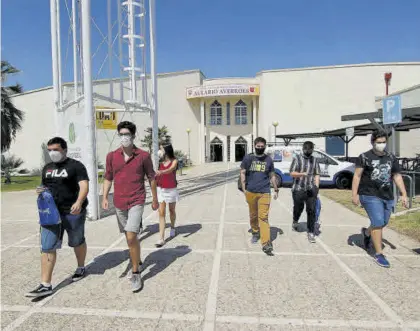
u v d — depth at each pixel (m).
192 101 42.16
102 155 34.56
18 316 3.79
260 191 6.03
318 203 7.20
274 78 39.00
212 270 5.12
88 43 8.54
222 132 42.00
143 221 8.66
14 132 28.14
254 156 6.14
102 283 4.67
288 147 16.48
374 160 5.22
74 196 4.60
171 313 3.82
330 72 37.88
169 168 6.56
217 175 25.11
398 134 34.06
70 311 3.89
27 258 5.82
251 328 3.51
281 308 3.92
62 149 4.46
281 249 6.17
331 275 4.89
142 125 40.25
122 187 4.63
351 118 12.73
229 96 40.56
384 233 7.14
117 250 6.17
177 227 8.01
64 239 6.87
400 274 4.93
